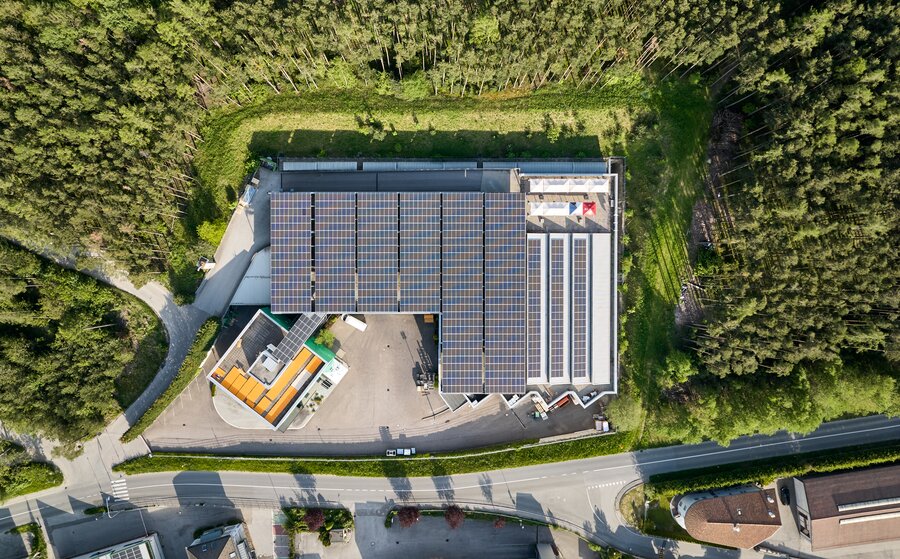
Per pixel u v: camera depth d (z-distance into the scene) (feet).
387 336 288.51
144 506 286.46
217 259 282.15
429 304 265.54
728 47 253.03
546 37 266.57
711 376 277.44
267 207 281.74
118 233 263.08
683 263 286.66
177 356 286.05
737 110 280.10
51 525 285.84
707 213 284.61
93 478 285.64
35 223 247.70
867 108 247.91
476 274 265.34
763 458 291.79
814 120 249.14
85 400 270.67
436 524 288.92
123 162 256.52
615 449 288.10
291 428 282.15
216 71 271.49
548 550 284.41
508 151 283.79
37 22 247.50
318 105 279.69
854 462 282.97
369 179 280.51
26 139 244.63
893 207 246.88
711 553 291.38
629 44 265.54
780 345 257.75
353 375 287.89
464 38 266.57
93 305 280.31
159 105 256.11
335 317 286.05
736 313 258.16
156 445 285.84
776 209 249.96
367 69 270.26
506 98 282.97
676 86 282.77
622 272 281.95
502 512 289.12
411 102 280.72
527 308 274.16
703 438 291.38
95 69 250.78
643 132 281.54
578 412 290.97
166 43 254.88
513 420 290.97
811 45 247.50
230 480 286.87
